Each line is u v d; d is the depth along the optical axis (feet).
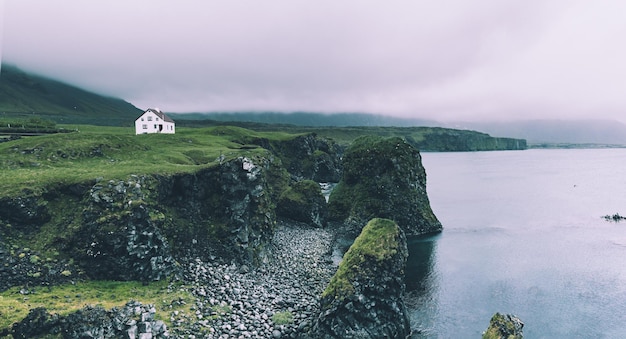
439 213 335.26
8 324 89.45
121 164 193.36
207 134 392.47
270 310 138.51
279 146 481.05
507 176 624.59
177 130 419.13
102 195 145.18
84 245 136.46
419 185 287.48
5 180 146.41
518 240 250.16
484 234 265.13
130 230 140.36
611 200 395.75
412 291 172.86
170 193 173.47
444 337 135.54
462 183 541.34
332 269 188.96
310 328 128.77
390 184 281.54
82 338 97.86
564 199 403.54
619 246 235.81
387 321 132.87
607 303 160.86
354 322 128.06
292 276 174.19
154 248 145.18
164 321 120.37
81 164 187.52
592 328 141.90
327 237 246.68
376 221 155.53
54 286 122.93
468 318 148.66
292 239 228.63
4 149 187.11
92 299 121.39
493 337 123.44
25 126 294.46
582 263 206.80
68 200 147.54
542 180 569.64
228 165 185.98
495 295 168.66
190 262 159.12
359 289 130.62
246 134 443.73
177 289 140.97
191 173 180.86
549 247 234.58
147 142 280.31
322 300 132.57
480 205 372.38
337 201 300.40
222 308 134.92
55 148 193.98
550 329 141.49
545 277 187.93
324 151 543.80
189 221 174.60
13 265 123.24
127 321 108.17
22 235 133.39
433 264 206.39
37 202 140.15
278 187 287.28
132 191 152.05
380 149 294.46
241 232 177.58
